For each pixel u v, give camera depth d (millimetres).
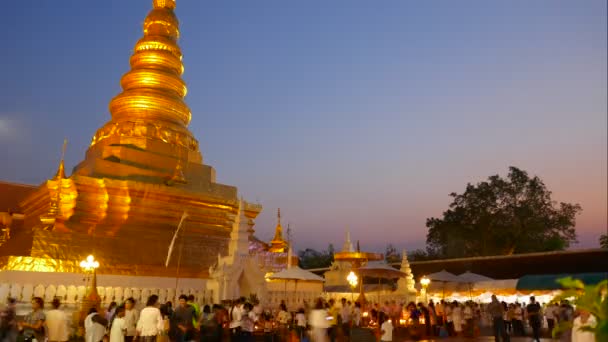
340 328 21750
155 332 14352
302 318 21016
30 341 14219
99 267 25281
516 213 55812
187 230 30641
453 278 33594
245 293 25609
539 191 56625
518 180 56969
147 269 26719
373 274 27953
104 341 17250
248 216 35188
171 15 38531
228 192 33969
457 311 27297
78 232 26547
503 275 38812
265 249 37125
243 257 25281
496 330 20969
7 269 23109
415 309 26344
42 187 28719
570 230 56438
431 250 65562
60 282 23062
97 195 28594
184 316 15055
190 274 28016
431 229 60781
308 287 30453
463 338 26062
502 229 56125
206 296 24094
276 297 27484
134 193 29422
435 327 26719
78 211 27891
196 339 15281
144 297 22859
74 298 21719
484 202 56906
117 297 22266
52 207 26688
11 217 34906
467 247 58562
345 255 34281
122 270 25938
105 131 33594
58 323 15039
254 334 18969
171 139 33406
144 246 27938
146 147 32281
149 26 37938
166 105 34562
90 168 30344
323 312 18406
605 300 7680
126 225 28719
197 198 31562
